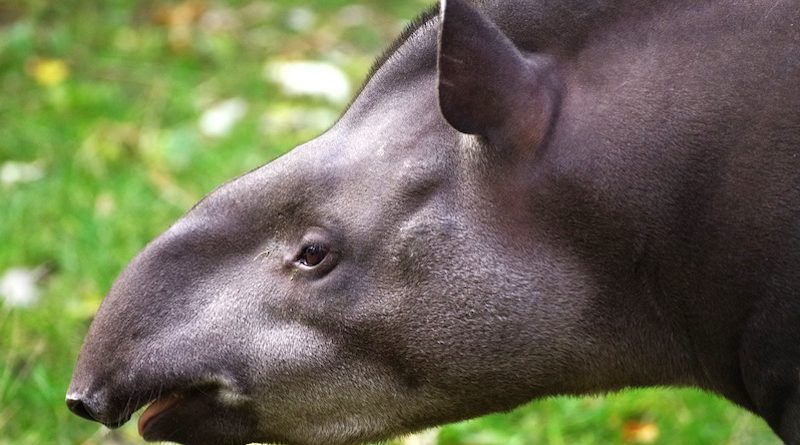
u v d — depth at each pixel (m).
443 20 6.41
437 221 6.78
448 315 6.82
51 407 10.18
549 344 6.87
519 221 6.76
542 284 6.78
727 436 9.96
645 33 6.73
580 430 10.14
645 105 6.63
